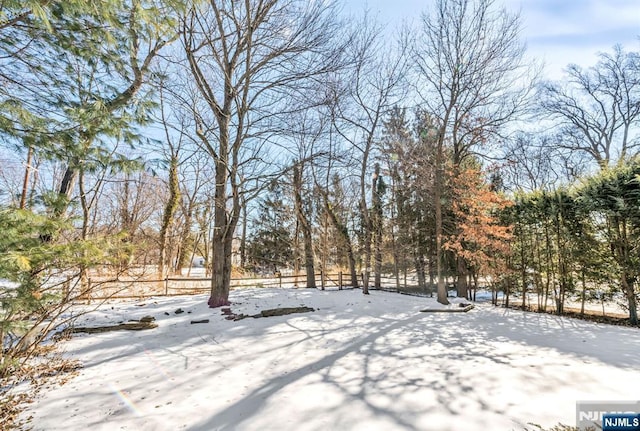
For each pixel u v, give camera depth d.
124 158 4.32
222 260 8.52
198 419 3.14
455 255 11.40
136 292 10.39
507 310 8.98
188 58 7.95
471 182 9.66
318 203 13.89
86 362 4.80
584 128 16.03
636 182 6.69
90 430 2.96
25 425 3.06
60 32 3.46
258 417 3.14
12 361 3.80
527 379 3.84
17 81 3.66
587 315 7.95
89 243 3.43
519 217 9.44
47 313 4.05
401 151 10.84
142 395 3.71
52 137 3.62
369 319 7.72
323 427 2.92
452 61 10.38
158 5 3.76
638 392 3.42
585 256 7.75
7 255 2.61
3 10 2.78
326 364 4.72
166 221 13.82
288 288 11.83
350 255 13.33
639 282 6.87
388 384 3.88
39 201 3.51
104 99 4.47
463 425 2.87
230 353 5.29
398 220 13.24
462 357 4.85
